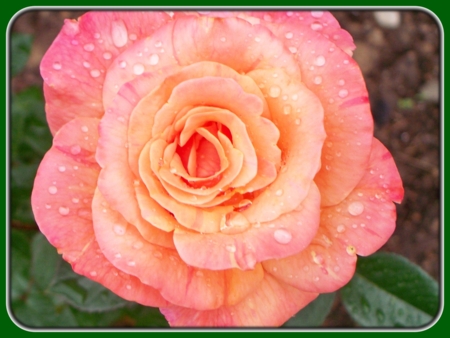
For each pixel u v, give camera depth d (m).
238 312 0.26
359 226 0.25
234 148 0.24
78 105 0.26
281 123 0.25
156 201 0.24
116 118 0.24
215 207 0.25
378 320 0.29
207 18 0.25
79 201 0.25
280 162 0.25
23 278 0.31
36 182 0.25
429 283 0.29
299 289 0.26
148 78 0.24
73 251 0.25
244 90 0.24
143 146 0.24
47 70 0.26
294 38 0.25
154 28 0.26
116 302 0.29
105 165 0.24
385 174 0.26
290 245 0.24
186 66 0.24
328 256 0.25
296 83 0.24
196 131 0.24
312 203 0.24
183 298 0.24
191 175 0.25
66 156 0.25
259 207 0.24
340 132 0.25
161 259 0.24
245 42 0.25
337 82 0.25
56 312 0.31
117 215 0.25
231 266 0.24
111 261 0.24
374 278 0.30
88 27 0.26
